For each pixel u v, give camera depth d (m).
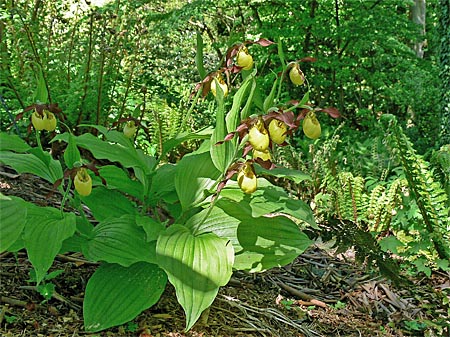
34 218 2.38
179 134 3.01
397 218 4.61
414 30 9.87
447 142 9.06
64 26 5.44
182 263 2.30
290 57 9.91
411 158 4.31
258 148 2.26
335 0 9.53
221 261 2.35
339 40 10.07
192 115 6.76
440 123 9.30
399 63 10.31
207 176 2.85
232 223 2.78
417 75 10.27
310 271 3.90
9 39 4.91
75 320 2.53
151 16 8.57
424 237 4.26
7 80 4.62
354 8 9.59
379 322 3.35
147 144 6.16
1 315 2.41
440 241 4.21
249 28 10.05
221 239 2.48
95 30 5.42
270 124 2.31
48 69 4.98
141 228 2.62
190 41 9.49
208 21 10.48
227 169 2.40
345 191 5.03
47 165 2.73
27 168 2.68
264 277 3.64
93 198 2.92
